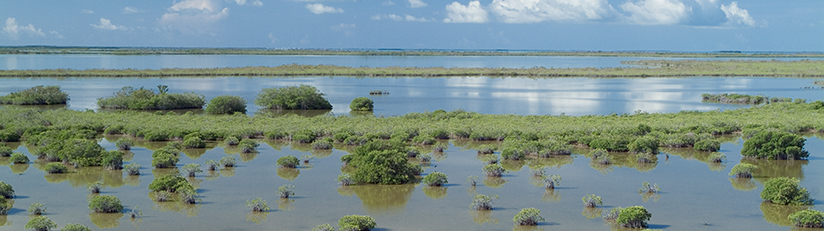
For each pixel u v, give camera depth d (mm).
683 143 51781
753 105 91688
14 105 88938
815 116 69500
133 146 51656
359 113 82750
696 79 153125
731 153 48875
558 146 48500
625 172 41500
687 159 46344
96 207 30719
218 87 123375
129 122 63625
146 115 72750
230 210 31594
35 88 92625
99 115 70062
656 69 192750
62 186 36688
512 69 188000
